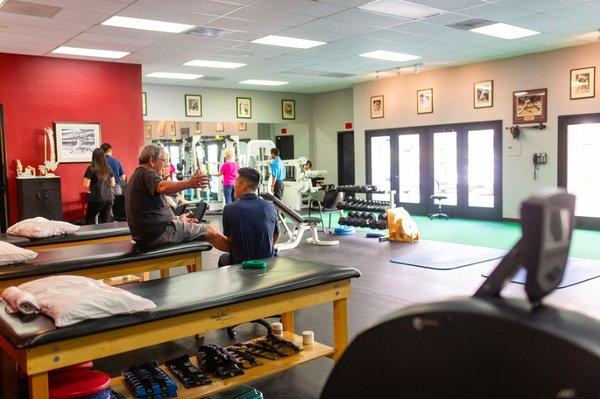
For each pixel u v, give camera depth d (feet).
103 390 8.09
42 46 27.04
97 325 7.41
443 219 37.42
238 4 20.67
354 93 44.32
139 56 30.35
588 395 2.70
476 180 36.63
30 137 28.99
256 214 13.23
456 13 22.80
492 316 2.89
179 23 23.49
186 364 9.75
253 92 46.14
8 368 8.36
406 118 40.40
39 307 7.80
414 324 3.18
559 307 3.01
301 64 34.35
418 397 3.23
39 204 27.68
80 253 13.46
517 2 21.29
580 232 29.99
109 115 31.48
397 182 41.63
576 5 21.81
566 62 30.96
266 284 9.43
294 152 52.42
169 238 14.16
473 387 3.01
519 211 2.87
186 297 8.69
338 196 31.94
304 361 10.04
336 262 23.39
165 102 41.65
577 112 30.76
